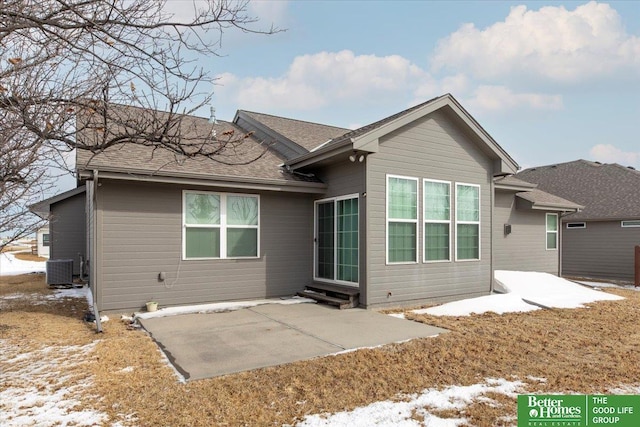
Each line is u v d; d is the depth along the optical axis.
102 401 3.52
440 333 5.99
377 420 3.19
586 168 19.50
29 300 9.12
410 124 8.74
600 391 3.84
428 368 4.43
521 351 5.14
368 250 7.96
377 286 8.08
